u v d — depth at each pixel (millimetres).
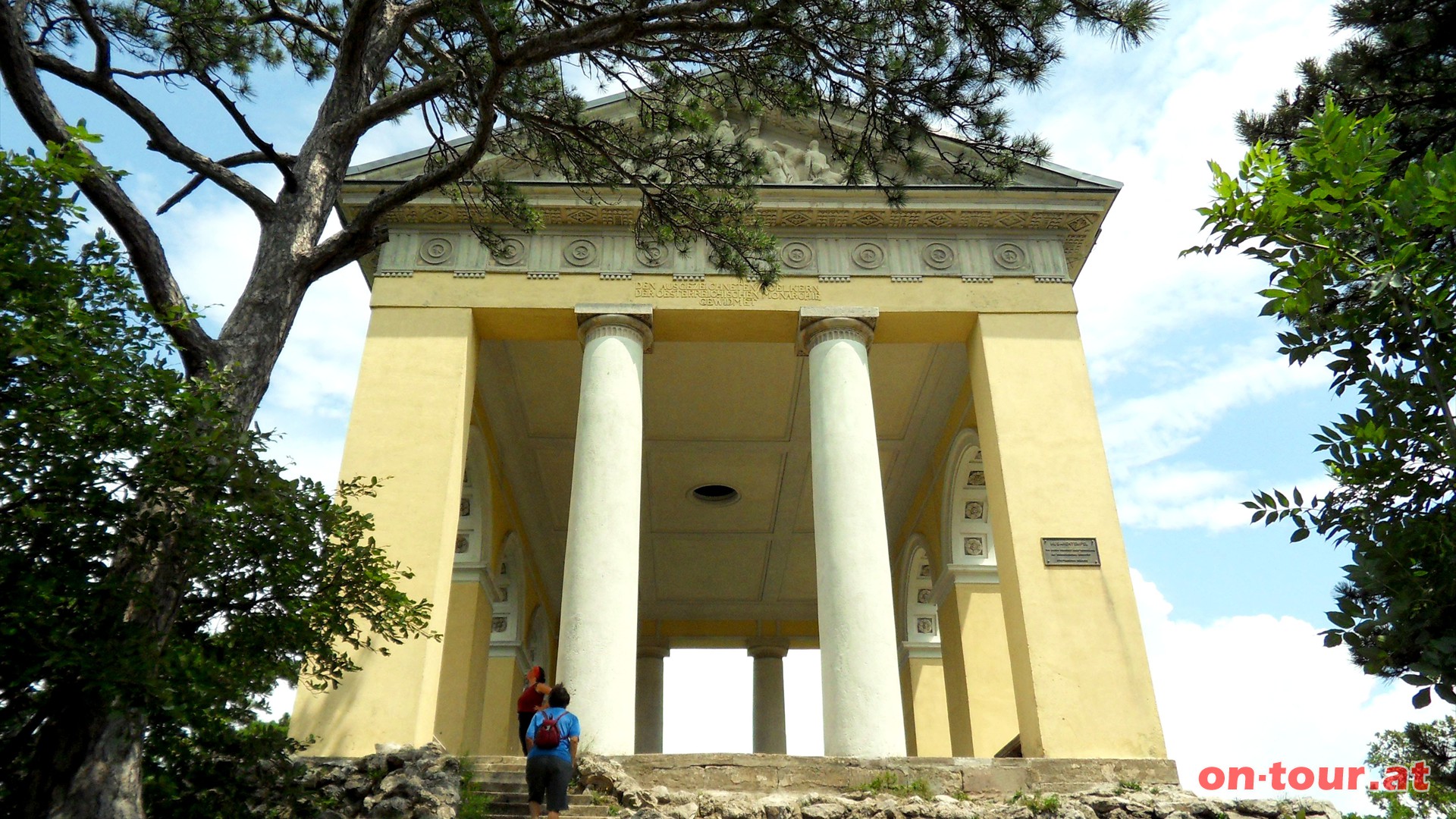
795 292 16438
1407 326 6816
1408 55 11828
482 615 19438
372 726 12914
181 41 11406
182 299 8781
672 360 19188
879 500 14797
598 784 11625
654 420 21094
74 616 6906
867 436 15258
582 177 12547
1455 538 6027
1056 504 14906
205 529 7262
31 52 8695
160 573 7539
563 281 16359
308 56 12547
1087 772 12578
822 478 15039
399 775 11070
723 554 26250
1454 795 14422
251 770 9336
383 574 8344
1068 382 15836
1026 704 13898
